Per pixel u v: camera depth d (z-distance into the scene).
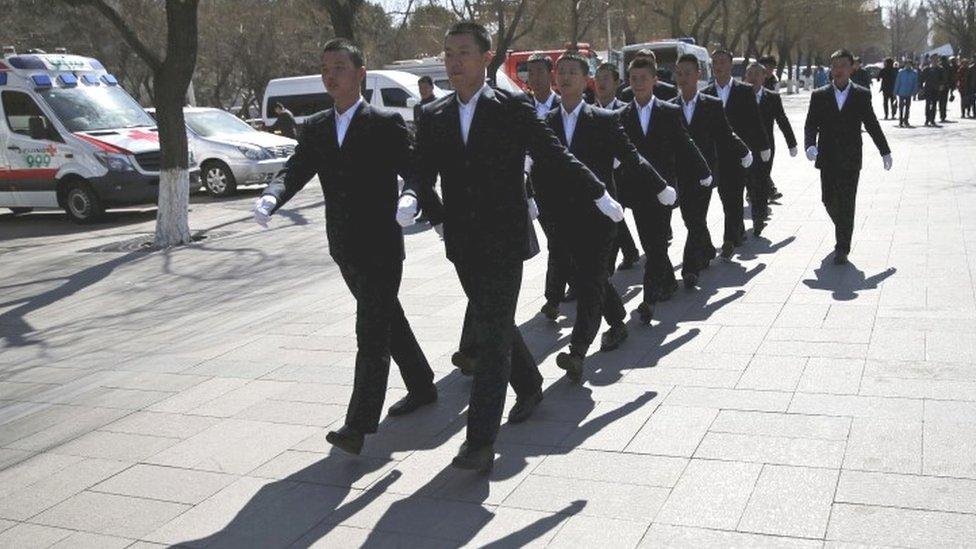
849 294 6.93
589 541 3.62
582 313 5.48
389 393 5.57
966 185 11.96
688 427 4.65
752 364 5.53
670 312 6.89
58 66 16.34
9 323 8.50
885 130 22.61
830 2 63.25
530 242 4.39
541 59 8.11
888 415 4.61
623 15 42.75
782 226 10.10
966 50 59.84
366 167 4.47
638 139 6.73
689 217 7.53
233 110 47.75
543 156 4.27
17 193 16.12
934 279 7.17
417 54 39.03
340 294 8.48
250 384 5.91
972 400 4.72
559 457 4.42
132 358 6.86
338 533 3.85
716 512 3.77
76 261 11.66
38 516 4.22
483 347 4.30
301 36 40.47
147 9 32.31
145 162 15.75
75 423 5.46
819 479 3.98
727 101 8.98
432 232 11.51
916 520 3.59
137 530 4.01
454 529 3.80
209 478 4.49
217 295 9.02
